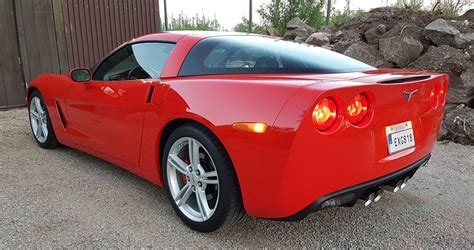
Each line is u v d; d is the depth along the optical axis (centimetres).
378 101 220
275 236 260
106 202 303
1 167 377
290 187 205
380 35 700
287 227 272
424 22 713
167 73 285
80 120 361
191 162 255
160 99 269
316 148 202
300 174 203
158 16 866
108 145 329
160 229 264
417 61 596
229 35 307
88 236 252
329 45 750
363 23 784
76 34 739
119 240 249
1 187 329
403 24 667
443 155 445
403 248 250
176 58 287
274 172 207
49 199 306
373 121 220
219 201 238
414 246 253
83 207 294
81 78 342
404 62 629
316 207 212
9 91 665
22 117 604
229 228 267
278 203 211
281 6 1147
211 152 235
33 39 683
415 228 276
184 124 255
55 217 277
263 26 1172
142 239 251
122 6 801
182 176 275
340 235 264
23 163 389
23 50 672
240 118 217
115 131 316
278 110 204
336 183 214
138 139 293
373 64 646
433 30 629
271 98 210
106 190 326
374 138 224
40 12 686
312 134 199
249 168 217
